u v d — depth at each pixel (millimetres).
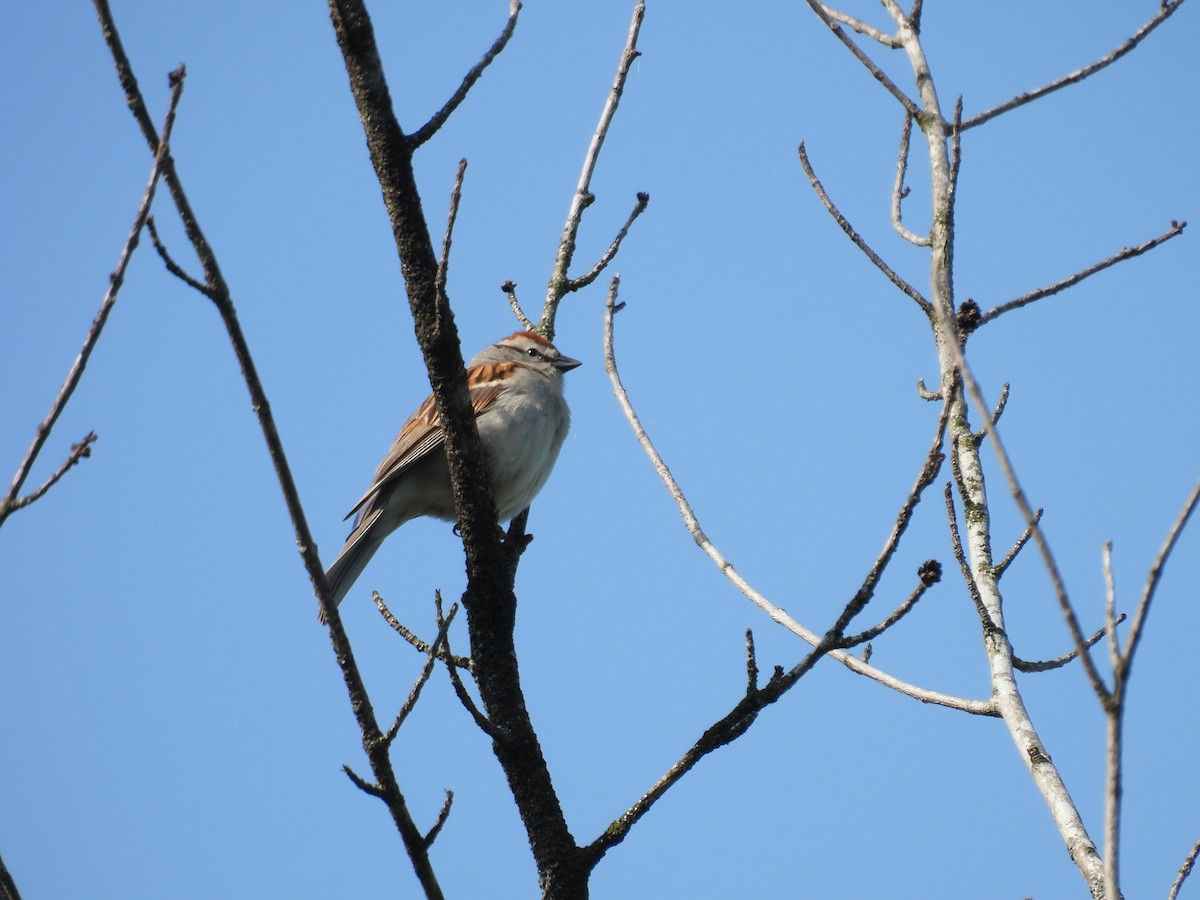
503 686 8516
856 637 6531
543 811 7934
